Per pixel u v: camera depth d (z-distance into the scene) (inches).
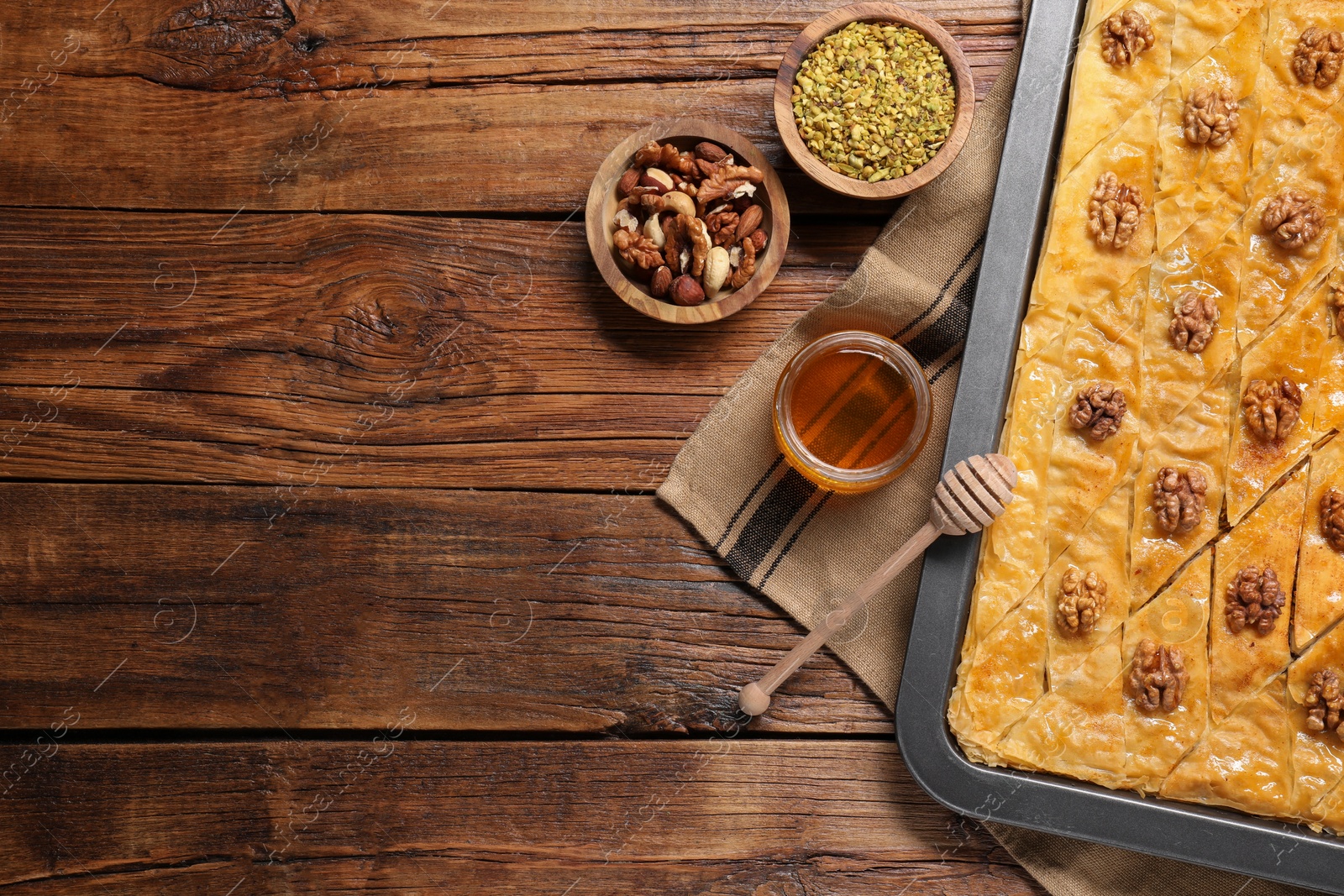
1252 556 31.7
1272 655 31.5
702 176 33.3
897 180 33.0
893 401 33.5
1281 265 32.1
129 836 34.3
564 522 34.6
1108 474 31.8
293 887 34.3
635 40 34.7
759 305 34.5
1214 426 31.9
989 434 32.0
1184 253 32.2
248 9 35.0
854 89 33.2
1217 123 32.0
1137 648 31.6
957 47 33.1
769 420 34.1
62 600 34.6
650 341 34.5
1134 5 32.7
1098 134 32.4
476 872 34.2
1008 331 32.1
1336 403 32.0
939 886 33.9
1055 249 32.1
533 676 34.5
